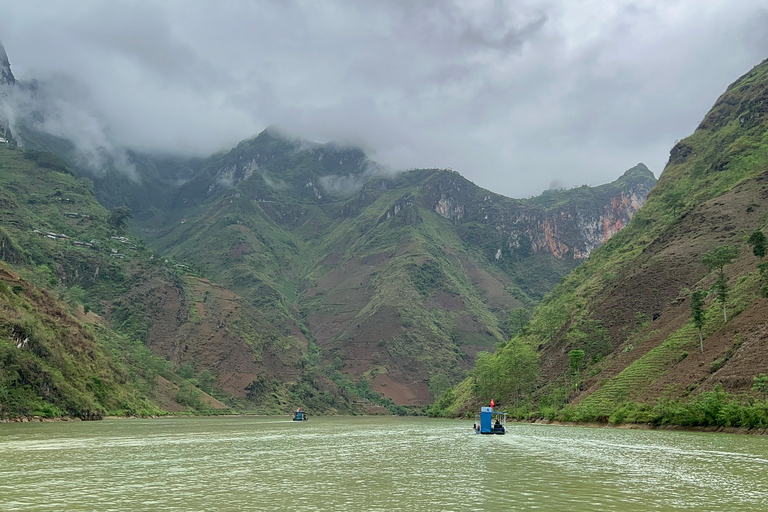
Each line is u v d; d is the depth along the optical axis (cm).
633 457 6019
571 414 13075
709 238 16825
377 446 7569
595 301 18588
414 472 4947
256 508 3416
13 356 12812
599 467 5219
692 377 10769
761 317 10694
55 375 13800
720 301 12206
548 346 18850
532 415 15150
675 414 10006
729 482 4397
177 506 3462
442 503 3572
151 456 6006
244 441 8262
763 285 11706
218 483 4312
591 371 14850
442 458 6025
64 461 5475
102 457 5838
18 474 4669
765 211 16350
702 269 15725
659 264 17050
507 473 4875
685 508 3462
